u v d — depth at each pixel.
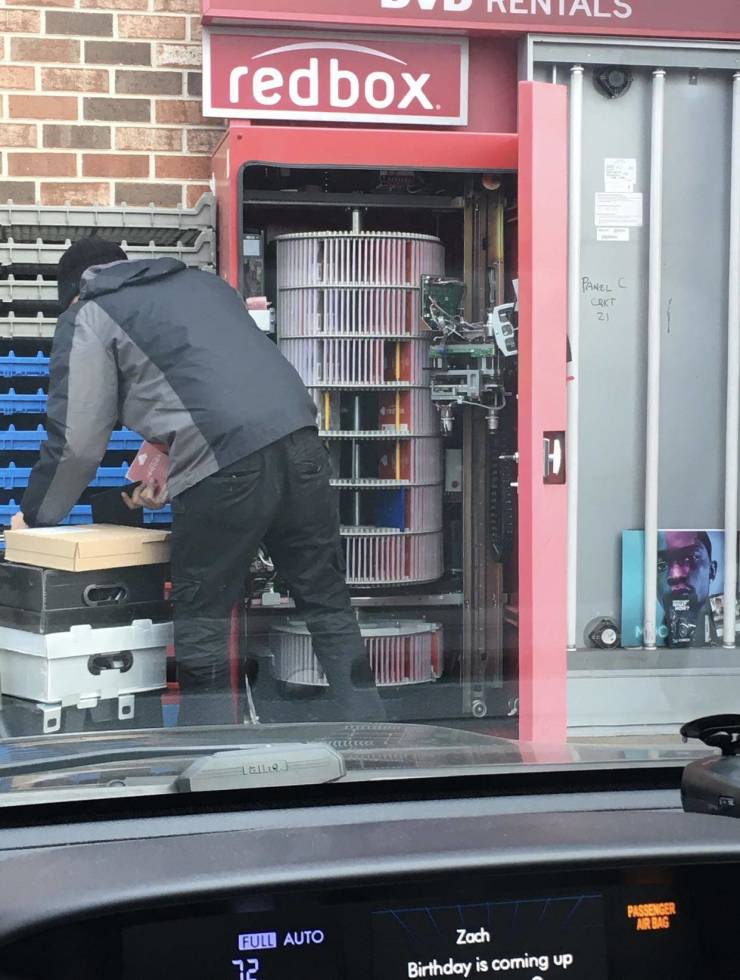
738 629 4.44
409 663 4.25
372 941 1.08
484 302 4.30
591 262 4.31
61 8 4.34
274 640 4.06
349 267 4.19
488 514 4.37
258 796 1.34
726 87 4.34
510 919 1.10
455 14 4.11
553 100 3.75
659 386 4.37
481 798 1.36
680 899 1.13
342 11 4.06
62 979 1.02
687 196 4.35
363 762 1.48
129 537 3.14
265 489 3.39
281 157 3.94
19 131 4.35
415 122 4.19
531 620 3.81
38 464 3.42
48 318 3.96
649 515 4.34
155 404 3.38
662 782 1.44
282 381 3.46
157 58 4.41
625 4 4.19
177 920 1.04
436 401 4.20
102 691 3.09
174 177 4.45
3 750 1.62
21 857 1.12
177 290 3.45
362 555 4.32
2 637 3.09
